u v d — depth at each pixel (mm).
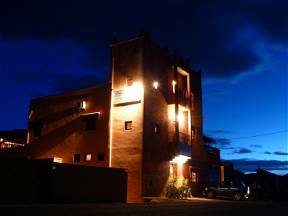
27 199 20438
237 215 15961
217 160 43844
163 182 31484
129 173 29609
